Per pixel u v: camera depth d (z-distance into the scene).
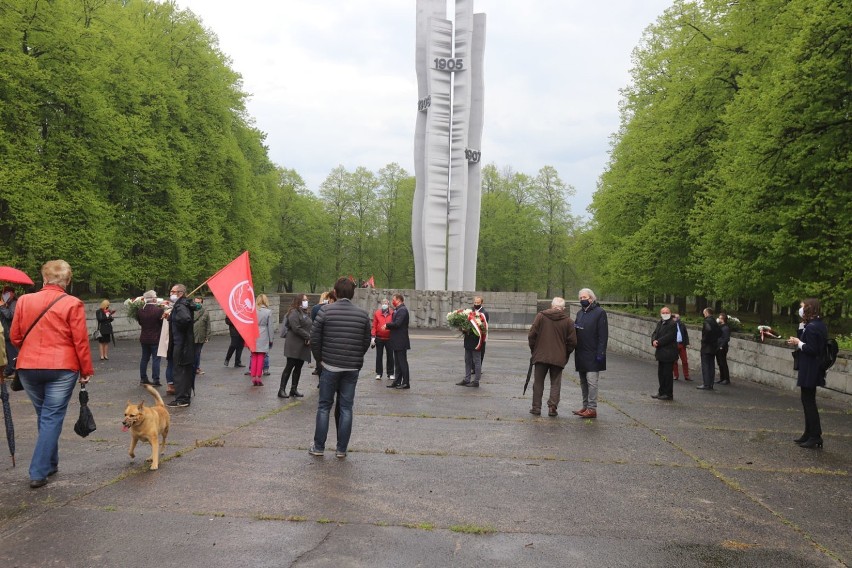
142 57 25.72
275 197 47.22
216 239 30.20
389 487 5.59
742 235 15.66
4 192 17.67
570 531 4.61
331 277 58.62
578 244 44.56
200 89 29.52
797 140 13.95
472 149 38.91
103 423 8.16
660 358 11.44
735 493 5.65
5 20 17.59
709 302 33.56
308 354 10.61
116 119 21.91
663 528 4.72
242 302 10.67
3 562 3.92
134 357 16.48
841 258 13.31
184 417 8.70
